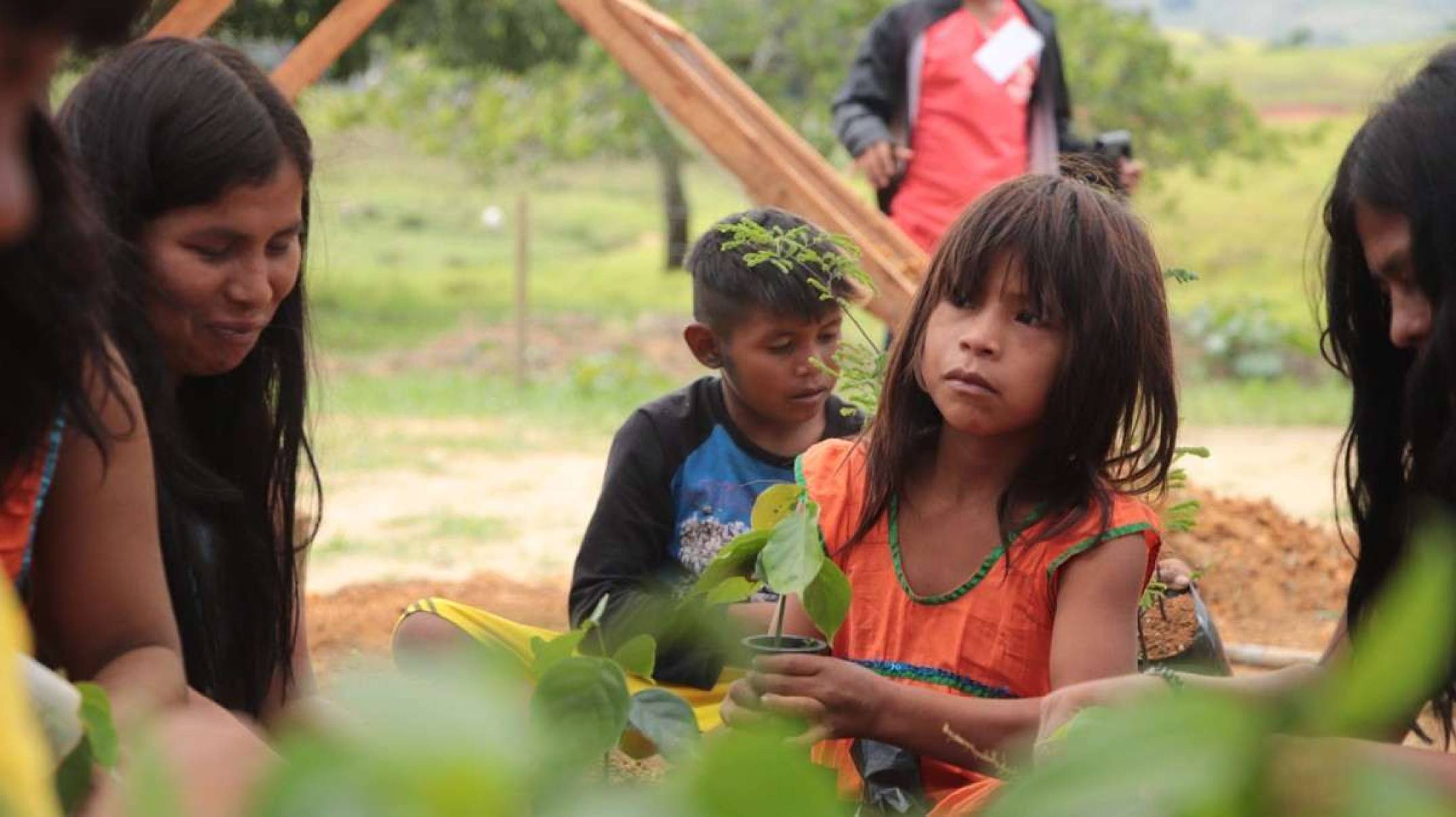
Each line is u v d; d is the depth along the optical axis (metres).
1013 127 6.62
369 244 26.53
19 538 1.92
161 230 2.38
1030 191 2.61
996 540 2.66
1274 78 45.38
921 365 2.67
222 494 2.53
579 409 13.98
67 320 1.83
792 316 3.45
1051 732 2.06
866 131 6.70
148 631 2.07
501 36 20.98
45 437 1.91
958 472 2.71
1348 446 2.50
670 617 1.91
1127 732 0.47
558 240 28.56
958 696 2.52
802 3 18.56
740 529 3.55
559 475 10.89
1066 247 2.53
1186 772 0.46
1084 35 18.95
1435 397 2.12
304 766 0.44
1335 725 0.44
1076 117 18.78
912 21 6.75
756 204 5.70
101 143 2.35
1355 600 2.46
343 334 18.67
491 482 10.56
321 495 2.88
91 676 2.09
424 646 3.18
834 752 2.71
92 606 2.05
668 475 3.61
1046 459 2.63
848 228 5.52
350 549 8.42
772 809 0.47
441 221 29.20
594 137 20.06
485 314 20.67
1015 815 0.47
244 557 2.68
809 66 18.67
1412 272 2.12
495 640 3.23
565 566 8.12
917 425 2.73
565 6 5.75
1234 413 14.04
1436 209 2.04
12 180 0.82
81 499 2.02
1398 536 2.39
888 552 2.74
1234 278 22.47
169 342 2.45
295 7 14.26
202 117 2.37
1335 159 28.75
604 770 1.62
